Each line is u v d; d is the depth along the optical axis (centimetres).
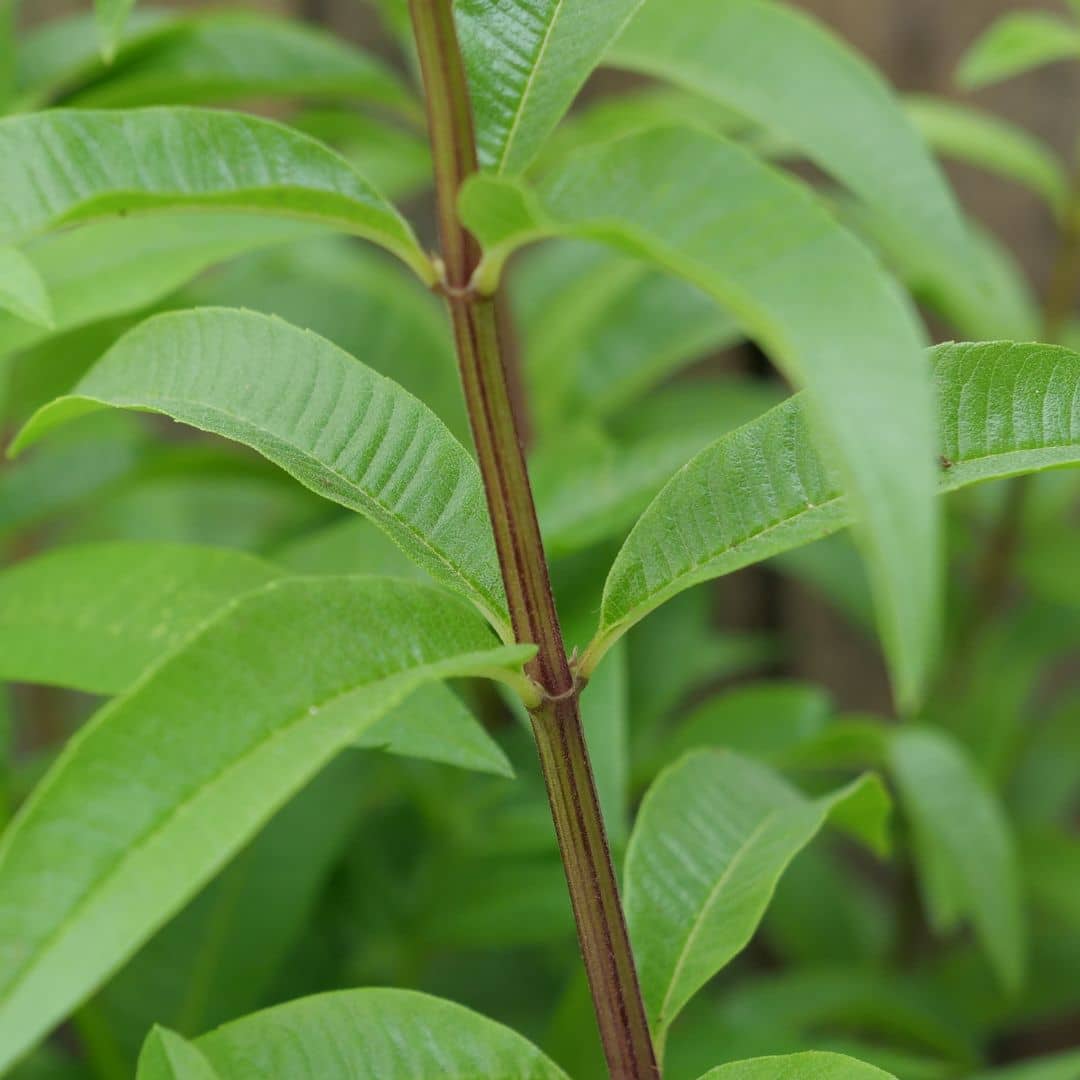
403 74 102
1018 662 92
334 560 56
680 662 78
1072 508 104
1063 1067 57
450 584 48
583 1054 59
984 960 88
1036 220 106
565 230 43
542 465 59
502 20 47
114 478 69
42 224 46
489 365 47
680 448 59
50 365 71
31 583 52
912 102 85
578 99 107
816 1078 48
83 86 65
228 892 66
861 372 42
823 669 117
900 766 64
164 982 65
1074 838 84
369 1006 48
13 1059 42
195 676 44
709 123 75
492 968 88
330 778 68
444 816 72
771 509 48
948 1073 81
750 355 108
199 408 49
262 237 52
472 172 46
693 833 51
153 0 98
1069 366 48
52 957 43
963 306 83
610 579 48
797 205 43
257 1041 48
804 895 95
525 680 47
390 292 84
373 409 49
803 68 51
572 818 47
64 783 43
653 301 85
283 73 68
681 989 50
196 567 52
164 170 46
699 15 51
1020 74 103
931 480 42
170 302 70
